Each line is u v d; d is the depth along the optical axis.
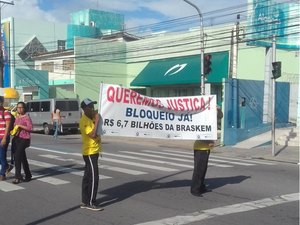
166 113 8.50
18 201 8.00
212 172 12.02
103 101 7.84
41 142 21.28
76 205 7.68
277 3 26.20
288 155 17.80
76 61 36.41
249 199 8.35
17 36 53.88
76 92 36.53
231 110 22.33
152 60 35.56
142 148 19.33
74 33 52.56
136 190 9.05
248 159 16.62
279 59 28.14
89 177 7.41
